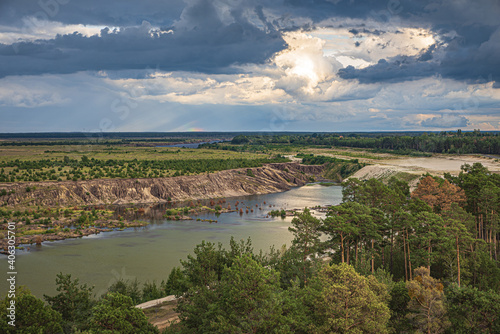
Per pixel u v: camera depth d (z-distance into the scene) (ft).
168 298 204.54
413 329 140.97
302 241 209.97
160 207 579.89
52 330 121.08
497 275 204.13
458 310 139.03
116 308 119.34
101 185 612.70
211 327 123.75
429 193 297.53
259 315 117.91
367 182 291.79
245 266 129.90
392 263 241.14
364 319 123.85
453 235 207.72
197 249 171.83
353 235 221.87
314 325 125.18
